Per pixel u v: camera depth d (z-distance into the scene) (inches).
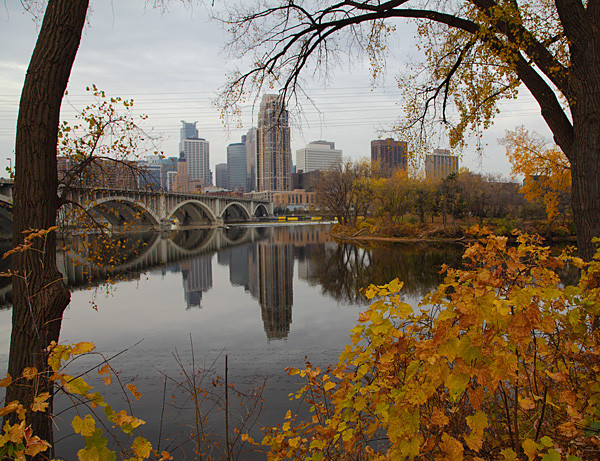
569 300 92.6
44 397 73.4
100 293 716.7
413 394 66.2
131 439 225.0
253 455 203.0
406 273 867.4
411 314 82.7
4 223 1668.3
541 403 85.2
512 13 176.4
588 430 78.2
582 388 88.4
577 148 167.6
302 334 451.8
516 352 69.5
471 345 63.4
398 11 212.2
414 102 284.5
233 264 1135.0
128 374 335.9
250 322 510.0
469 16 212.1
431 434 78.2
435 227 1763.0
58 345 78.8
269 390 293.1
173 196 2474.2
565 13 167.9
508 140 670.5
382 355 78.7
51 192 125.8
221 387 303.4
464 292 67.6
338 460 103.0
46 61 123.8
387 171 2064.5
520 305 66.6
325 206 2373.3
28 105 122.5
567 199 1341.0
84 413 262.7
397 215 1936.5
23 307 116.3
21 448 64.6
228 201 3944.4
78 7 127.9
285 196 5575.8
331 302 626.2
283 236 2340.1
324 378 97.7
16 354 114.0
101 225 252.7
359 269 959.6
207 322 513.3
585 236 163.6
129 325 502.0
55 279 122.3
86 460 64.1
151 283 830.5
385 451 111.1
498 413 93.9
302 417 243.9
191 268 1059.3
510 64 181.6
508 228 1445.6
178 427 238.2
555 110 183.3
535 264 81.4
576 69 166.6
